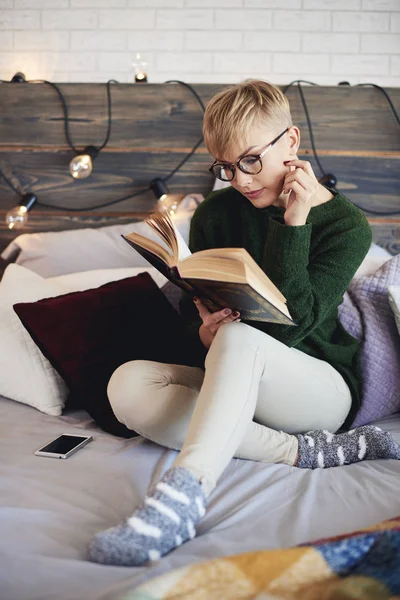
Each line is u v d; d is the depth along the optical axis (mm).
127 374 1401
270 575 850
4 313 1910
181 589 823
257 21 2836
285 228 1392
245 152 1402
